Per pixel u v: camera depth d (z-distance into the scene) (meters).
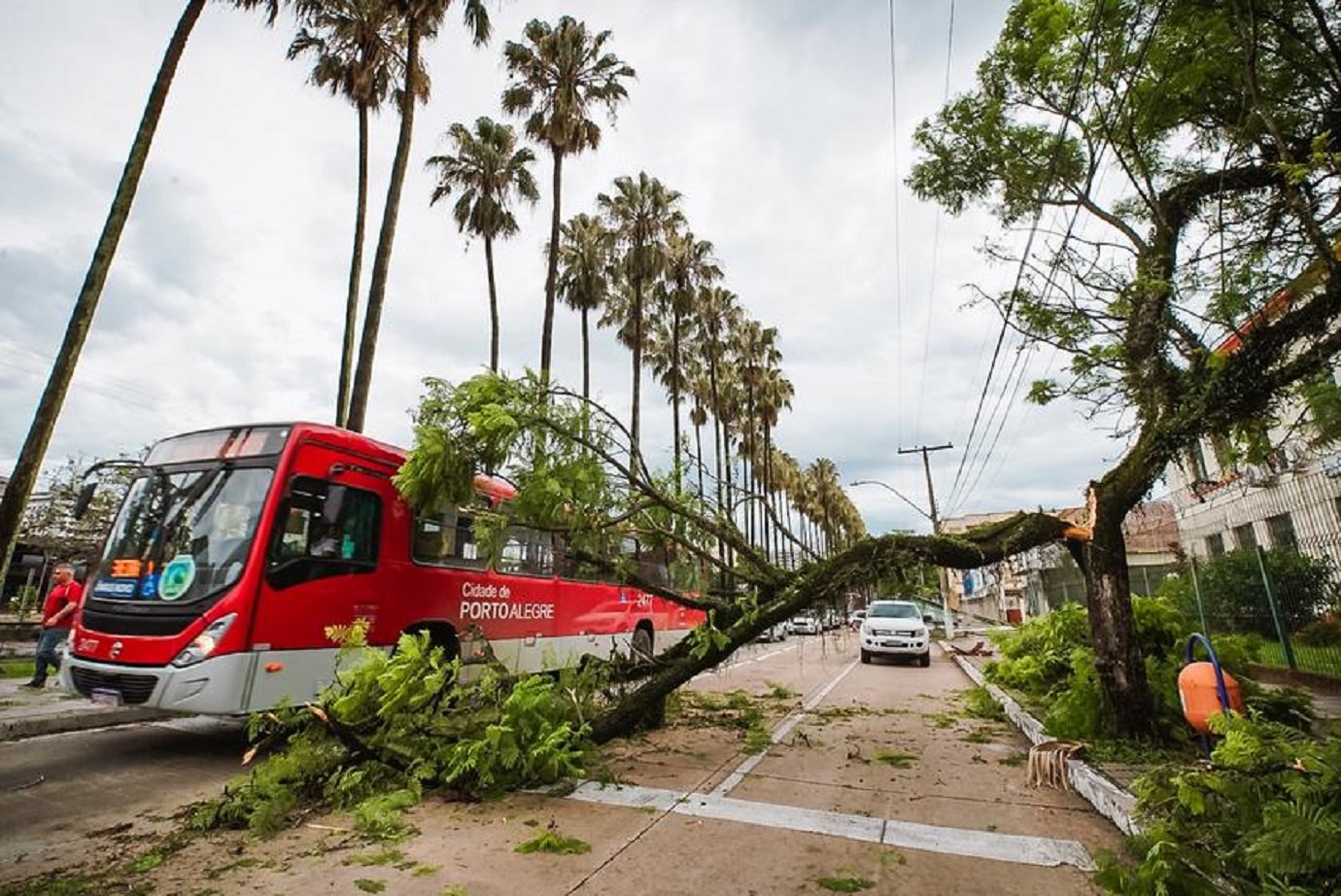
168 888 3.66
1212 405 6.22
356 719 5.48
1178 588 14.27
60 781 5.90
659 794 5.41
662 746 7.28
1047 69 7.21
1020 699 9.55
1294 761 3.29
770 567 7.41
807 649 25.89
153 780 5.97
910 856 4.11
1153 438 6.58
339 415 15.68
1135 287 6.61
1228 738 3.61
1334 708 7.95
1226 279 6.11
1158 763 5.66
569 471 6.76
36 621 18.02
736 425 45.31
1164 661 7.16
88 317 8.36
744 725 8.63
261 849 4.25
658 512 7.64
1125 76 6.43
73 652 6.57
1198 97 6.46
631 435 7.36
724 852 4.16
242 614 6.18
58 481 23.22
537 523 6.96
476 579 9.30
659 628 14.77
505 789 5.42
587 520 7.02
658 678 6.79
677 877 3.79
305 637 6.69
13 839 4.47
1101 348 6.66
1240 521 16.03
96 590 6.75
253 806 4.73
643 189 29.73
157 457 7.60
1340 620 9.95
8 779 5.94
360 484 7.62
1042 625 10.68
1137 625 7.63
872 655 19.27
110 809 5.17
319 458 7.20
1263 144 6.49
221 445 7.26
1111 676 6.45
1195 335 6.57
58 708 8.36
